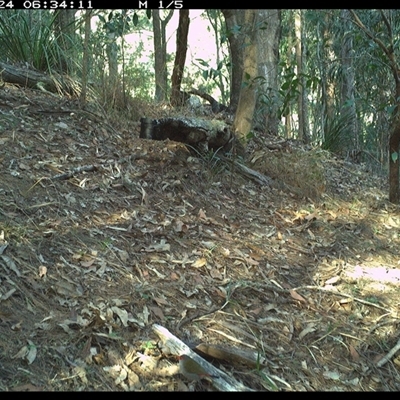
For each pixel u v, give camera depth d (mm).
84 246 3553
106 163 4828
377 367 3215
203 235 4211
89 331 2807
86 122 5500
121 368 2660
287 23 11984
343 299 3809
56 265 3270
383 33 6102
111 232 3836
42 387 2451
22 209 3701
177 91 7988
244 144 5824
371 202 6281
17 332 2688
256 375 2852
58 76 6297
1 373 2439
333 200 5980
